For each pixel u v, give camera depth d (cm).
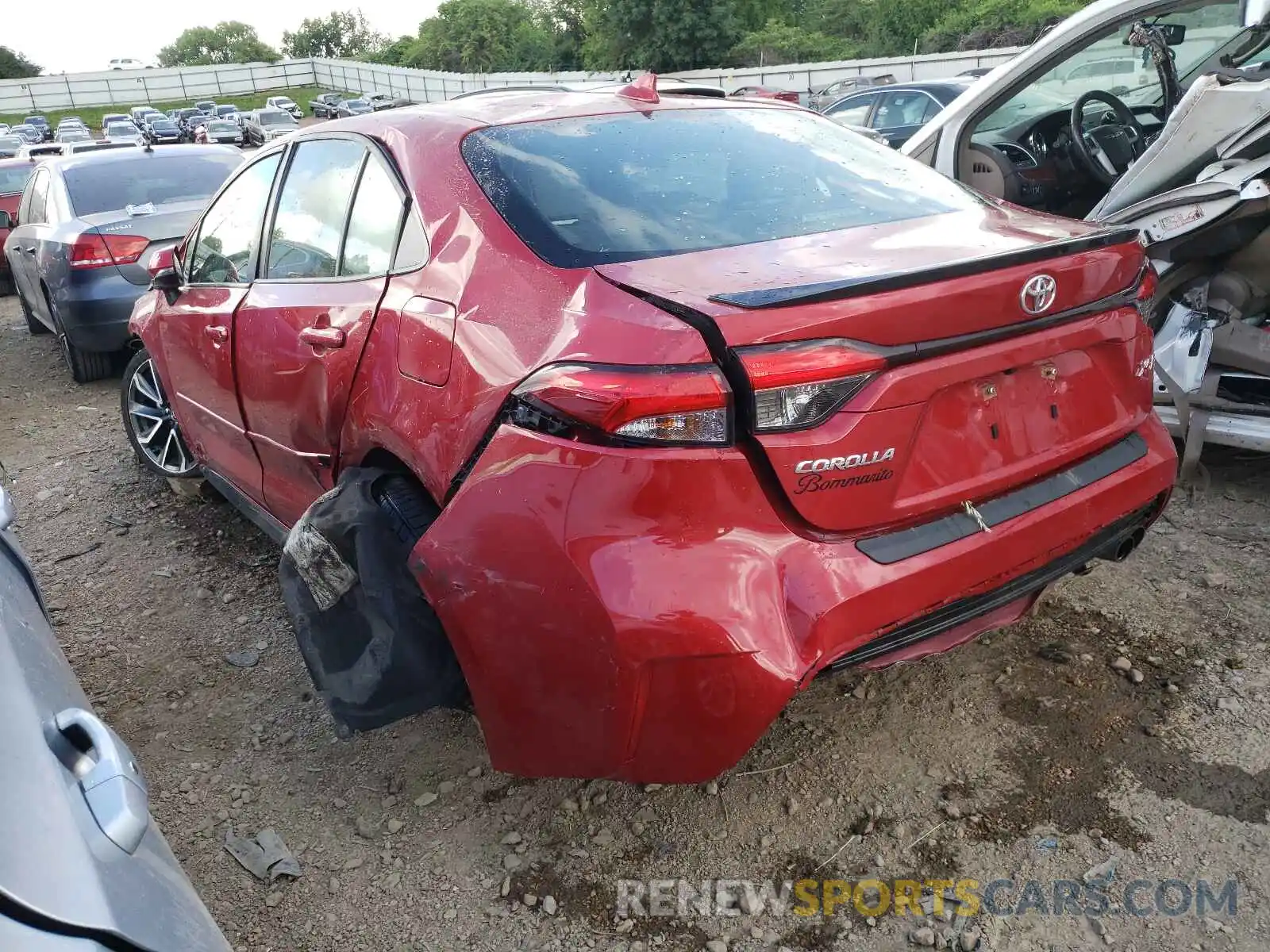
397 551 235
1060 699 264
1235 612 298
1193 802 226
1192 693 262
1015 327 205
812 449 182
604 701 186
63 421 615
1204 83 370
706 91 329
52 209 705
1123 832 220
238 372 327
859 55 4788
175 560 398
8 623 144
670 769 193
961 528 206
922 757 248
